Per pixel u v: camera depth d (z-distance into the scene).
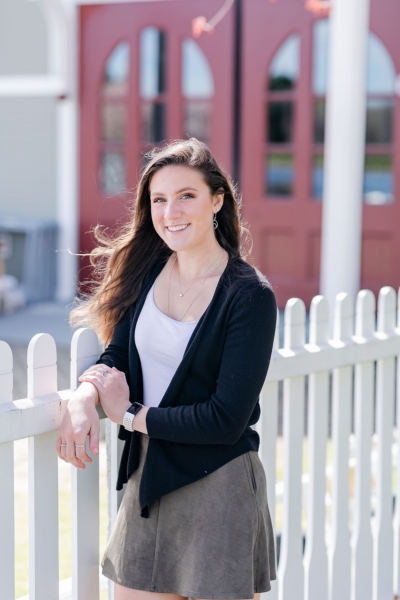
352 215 6.14
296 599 2.82
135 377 2.13
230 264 2.07
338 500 2.96
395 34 7.61
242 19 8.09
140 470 2.13
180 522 2.07
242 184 8.30
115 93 8.67
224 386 1.95
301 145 8.06
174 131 8.45
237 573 2.02
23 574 3.29
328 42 7.85
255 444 2.14
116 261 2.30
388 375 3.16
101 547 3.47
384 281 7.92
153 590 2.09
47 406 2.03
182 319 2.10
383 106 7.77
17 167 9.25
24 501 3.89
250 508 2.07
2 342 1.95
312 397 2.82
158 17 8.34
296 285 8.22
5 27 9.11
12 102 9.17
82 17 8.63
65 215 9.06
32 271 8.97
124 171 8.77
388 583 3.23
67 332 7.59
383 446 3.17
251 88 8.14
